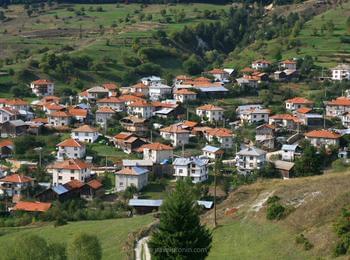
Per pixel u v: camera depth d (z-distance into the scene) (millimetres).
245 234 133250
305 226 125250
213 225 145000
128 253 136375
